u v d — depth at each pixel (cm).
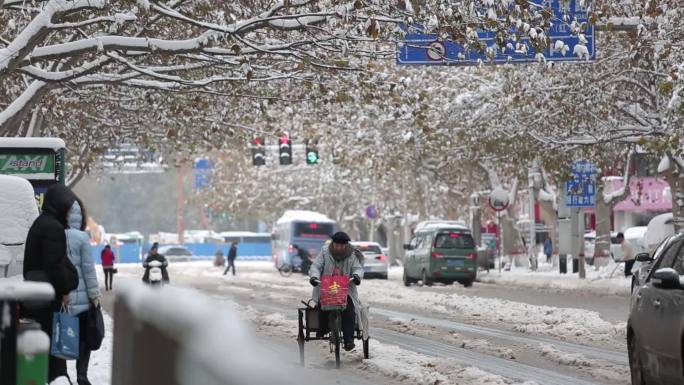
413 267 7769
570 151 6500
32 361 916
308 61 3831
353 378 2358
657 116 6094
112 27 3616
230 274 11006
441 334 3525
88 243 1941
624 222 13750
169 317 645
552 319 4009
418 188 11156
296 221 11631
